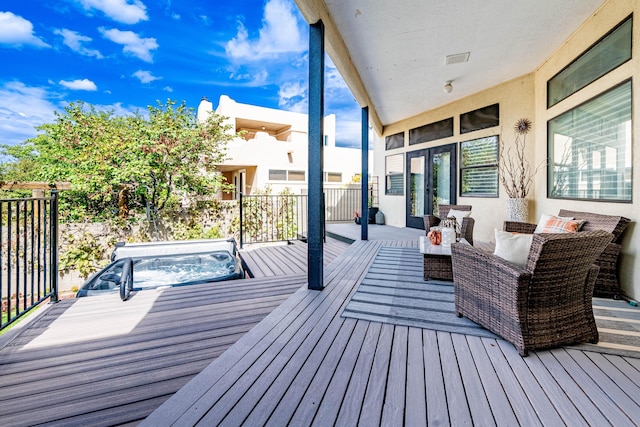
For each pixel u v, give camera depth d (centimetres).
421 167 786
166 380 173
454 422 139
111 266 398
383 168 934
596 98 363
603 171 352
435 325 237
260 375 174
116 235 722
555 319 200
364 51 450
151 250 556
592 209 366
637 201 293
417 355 195
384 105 711
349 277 370
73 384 169
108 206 796
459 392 159
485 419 140
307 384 166
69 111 816
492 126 599
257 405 150
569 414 144
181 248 568
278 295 317
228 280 403
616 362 187
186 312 272
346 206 1148
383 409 147
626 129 314
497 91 588
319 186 324
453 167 686
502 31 398
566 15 364
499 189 590
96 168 735
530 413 144
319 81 325
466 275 243
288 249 614
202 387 164
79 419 143
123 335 228
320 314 260
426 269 352
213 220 842
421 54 459
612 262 298
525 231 400
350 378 171
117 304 291
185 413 144
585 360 189
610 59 336
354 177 1497
